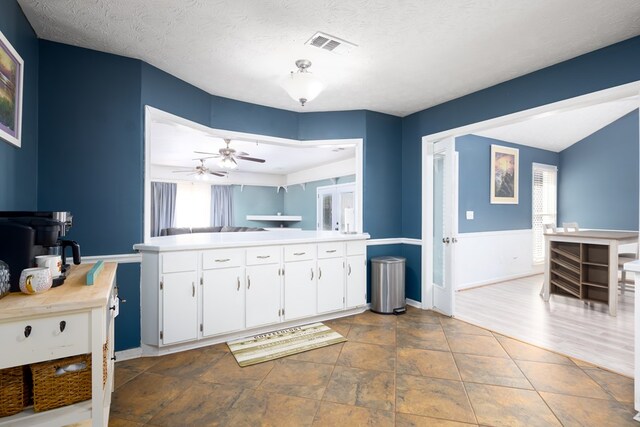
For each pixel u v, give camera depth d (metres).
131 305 2.52
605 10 1.94
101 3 1.89
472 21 2.06
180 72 2.80
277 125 3.67
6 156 1.73
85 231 2.38
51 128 2.28
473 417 1.76
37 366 1.29
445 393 2.00
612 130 5.57
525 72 2.80
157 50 2.45
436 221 3.78
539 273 5.93
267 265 2.97
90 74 2.40
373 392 2.02
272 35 2.24
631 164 5.36
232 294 2.79
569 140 5.92
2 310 1.10
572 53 2.47
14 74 1.76
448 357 2.50
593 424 1.70
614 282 3.50
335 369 2.32
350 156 6.41
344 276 3.46
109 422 1.73
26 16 2.01
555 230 4.29
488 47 2.39
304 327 3.17
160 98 2.73
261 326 2.95
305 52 2.47
